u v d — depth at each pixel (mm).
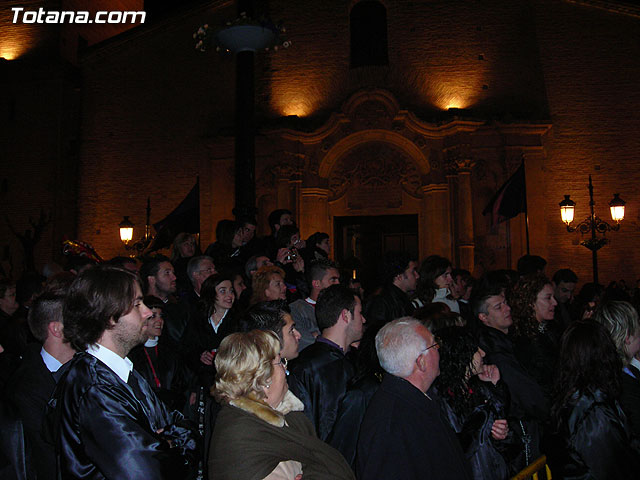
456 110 15500
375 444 3055
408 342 3236
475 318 5617
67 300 2719
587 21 15961
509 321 4691
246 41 9961
